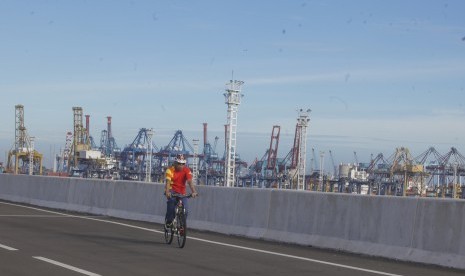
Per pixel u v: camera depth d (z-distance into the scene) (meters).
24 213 23.19
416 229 13.04
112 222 20.50
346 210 14.65
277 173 118.50
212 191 18.77
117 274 10.16
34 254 12.26
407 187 102.88
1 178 32.34
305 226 15.55
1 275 9.87
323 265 11.96
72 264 11.07
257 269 11.12
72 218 21.66
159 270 10.68
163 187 20.83
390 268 11.88
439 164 109.19
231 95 65.44
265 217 16.72
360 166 118.06
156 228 18.73
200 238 16.34
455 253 12.18
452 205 12.46
